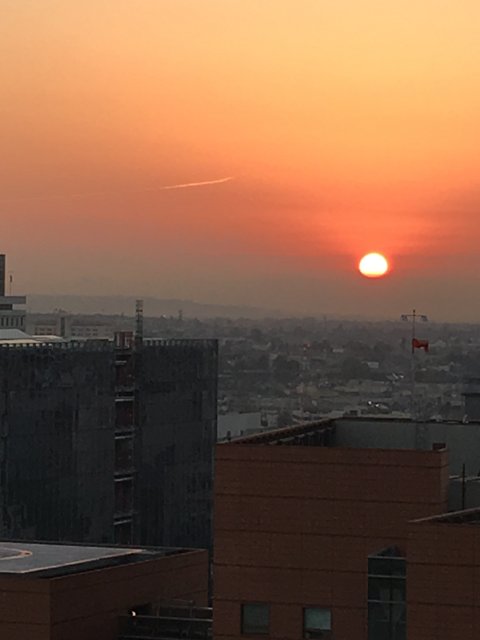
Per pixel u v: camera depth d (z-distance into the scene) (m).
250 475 93.62
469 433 110.94
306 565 92.88
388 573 90.50
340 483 92.56
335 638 92.44
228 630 93.81
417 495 91.56
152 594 118.62
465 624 83.81
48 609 108.00
